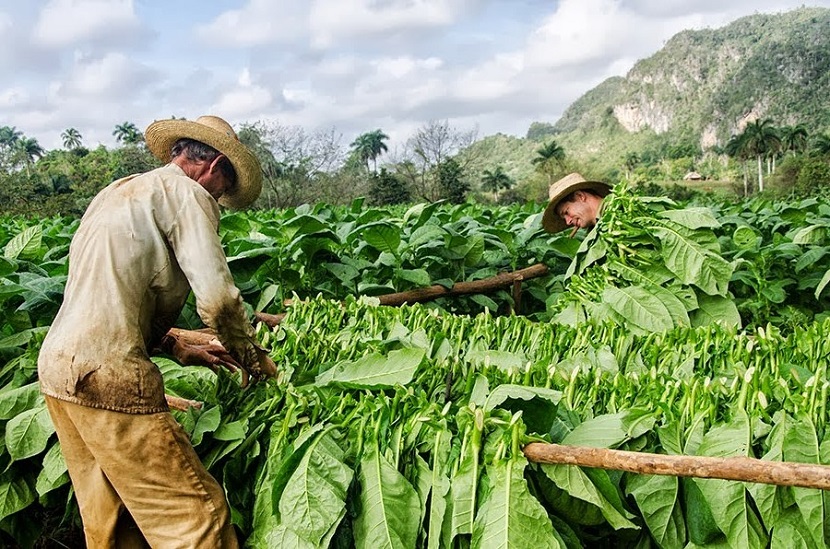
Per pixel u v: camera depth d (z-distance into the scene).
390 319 3.28
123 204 2.15
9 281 3.34
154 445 2.10
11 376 3.13
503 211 8.88
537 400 2.04
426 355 2.57
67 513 2.76
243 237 5.13
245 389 2.49
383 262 4.88
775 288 4.98
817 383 2.06
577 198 4.65
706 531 1.89
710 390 2.16
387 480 2.02
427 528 2.02
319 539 1.92
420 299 4.87
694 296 3.58
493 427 1.94
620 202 3.77
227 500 2.21
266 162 41.91
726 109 145.62
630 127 181.12
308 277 4.67
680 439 2.06
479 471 1.90
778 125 136.75
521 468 1.83
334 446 2.09
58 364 2.06
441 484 1.97
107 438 2.08
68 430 2.17
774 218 6.57
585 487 1.82
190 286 2.30
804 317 4.91
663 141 162.38
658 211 3.78
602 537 2.07
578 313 3.77
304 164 42.84
